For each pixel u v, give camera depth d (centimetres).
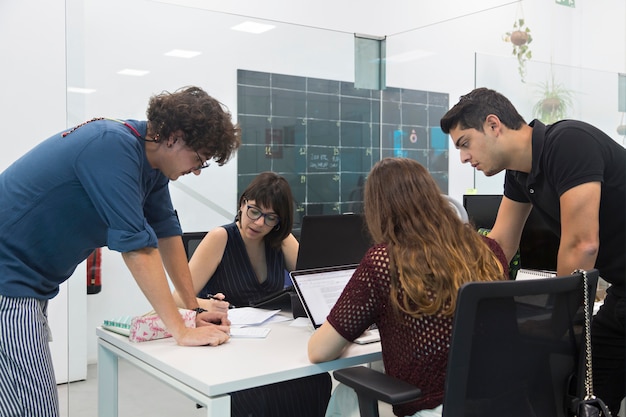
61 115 340
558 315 134
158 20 309
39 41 331
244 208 229
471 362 123
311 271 192
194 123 161
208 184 331
